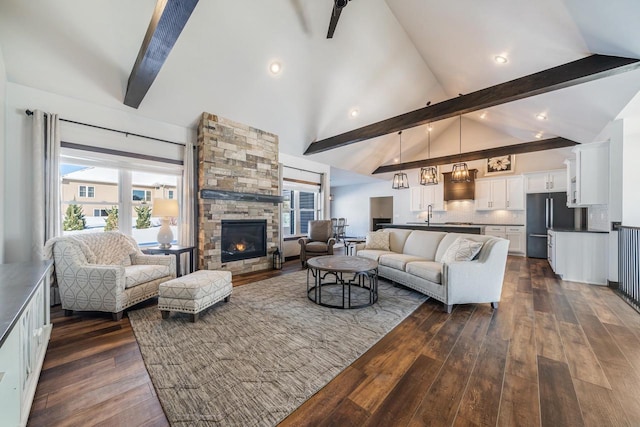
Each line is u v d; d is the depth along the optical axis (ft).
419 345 6.97
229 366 5.96
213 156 13.89
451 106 12.11
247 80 12.63
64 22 8.57
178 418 4.44
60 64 9.50
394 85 16.06
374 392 5.12
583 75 8.81
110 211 12.03
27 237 9.57
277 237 17.42
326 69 13.51
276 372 5.74
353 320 8.57
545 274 15.11
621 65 8.13
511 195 22.44
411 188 28.91
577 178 13.96
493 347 6.85
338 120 17.54
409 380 5.49
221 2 9.37
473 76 13.66
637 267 10.18
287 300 10.52
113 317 8.44
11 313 3.39
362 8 11.07
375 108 17.44
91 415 4.49
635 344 6.97
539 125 17.01
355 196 34.09
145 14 8.96
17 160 9.38
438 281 9.78
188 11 6.28
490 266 9.60
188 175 13.62
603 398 4.92
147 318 8.63
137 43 9.64
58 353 6.45
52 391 5.06
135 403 4.79
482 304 10.19
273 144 17.03
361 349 6.73
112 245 10.24
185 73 11.27
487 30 9.54
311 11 10.68
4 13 7.96
